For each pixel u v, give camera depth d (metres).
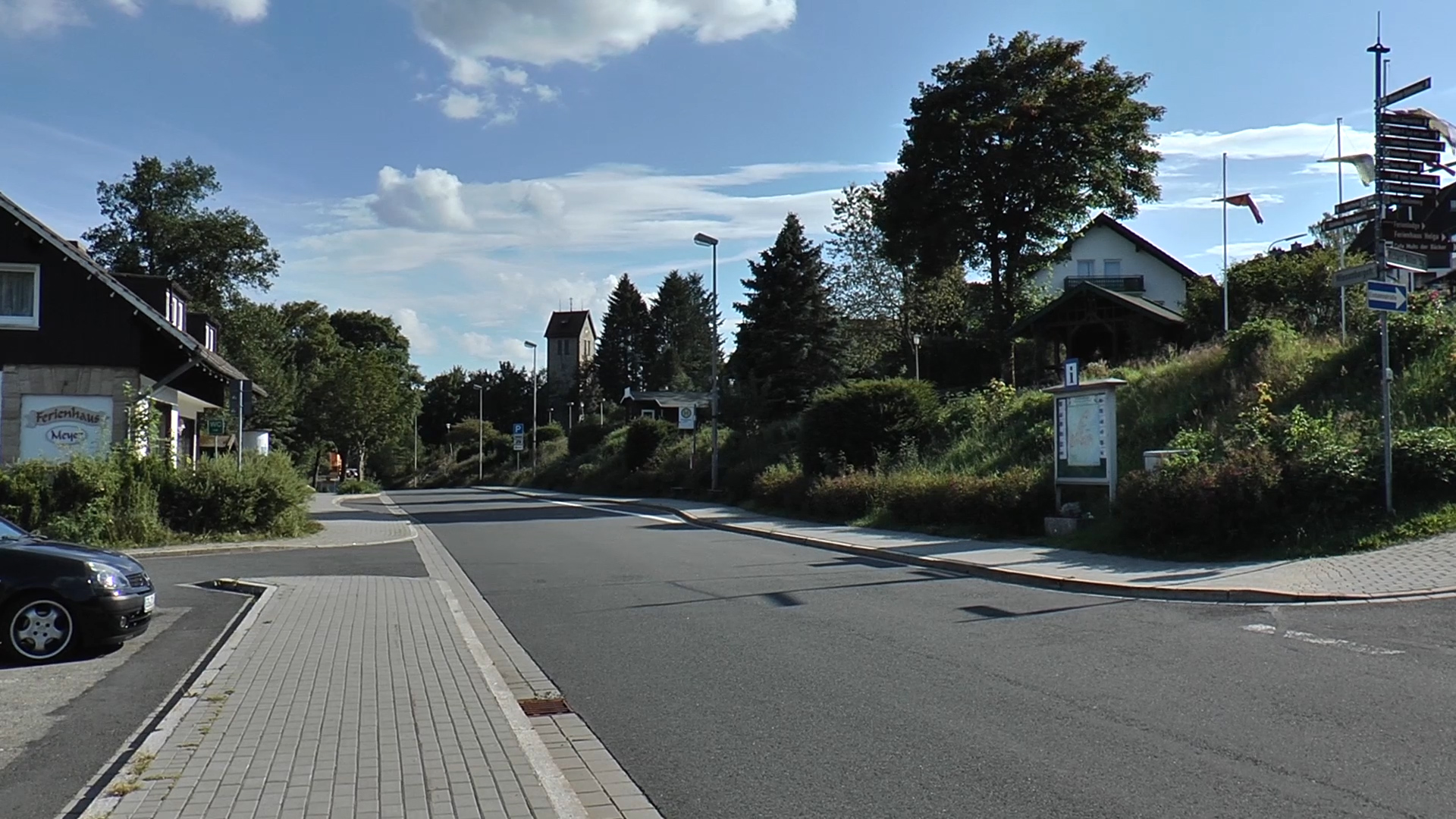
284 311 89.75
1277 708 6.93
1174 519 14.77
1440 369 16.91
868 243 51.22
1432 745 6.01
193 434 36.88
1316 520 13.95
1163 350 33.12
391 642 10.10
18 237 26.05
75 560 9.72
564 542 21.83
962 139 40.34
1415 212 41.34
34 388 26.00
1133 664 8.45
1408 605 10.34
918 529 21.19
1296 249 37.88
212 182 57.84
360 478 83.25
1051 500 18.50
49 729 7.27
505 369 128.50
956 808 5.26
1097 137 39.78
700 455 43.03
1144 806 5.20
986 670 8.42
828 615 11.34
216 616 12.26
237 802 5.33
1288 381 19.73
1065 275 59.66
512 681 8.62
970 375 47.00
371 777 5.76
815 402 29.27
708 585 14.18
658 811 5.42
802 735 6.72
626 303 113.00
